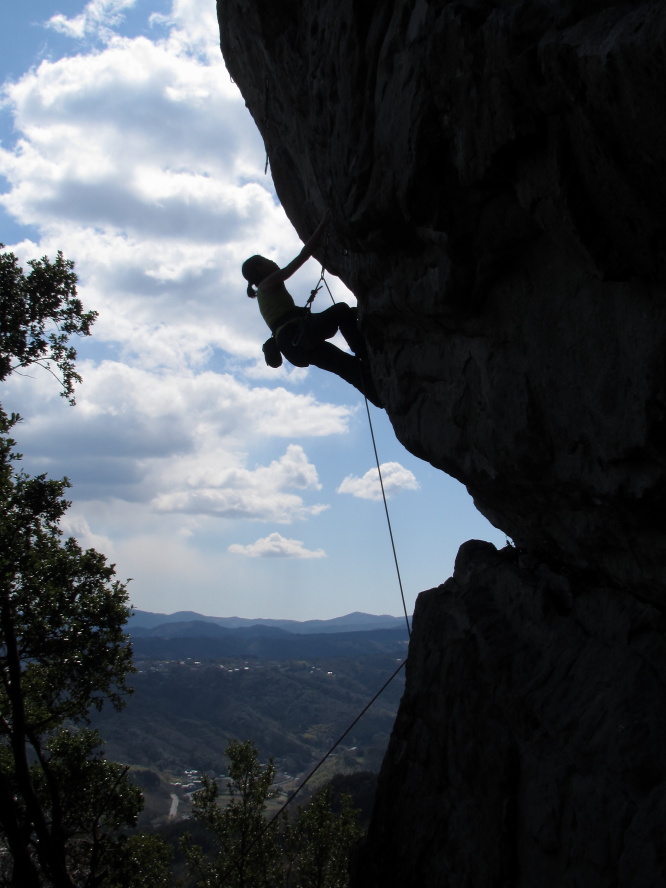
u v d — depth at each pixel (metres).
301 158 6.17
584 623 4.43
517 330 3.99
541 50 2.78
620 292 3.24
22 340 12.89
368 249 4.80
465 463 4.86
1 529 11.87
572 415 3.66
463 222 3.80
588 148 2.84
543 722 4.20
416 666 5.71
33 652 12.78
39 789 13.47
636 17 2.36
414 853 4.97
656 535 3.60
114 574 13.40
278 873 15.95
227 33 6.70
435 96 3.49
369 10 4.15
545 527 4.64
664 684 3.65
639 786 3.41
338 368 6.23
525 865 4.08
